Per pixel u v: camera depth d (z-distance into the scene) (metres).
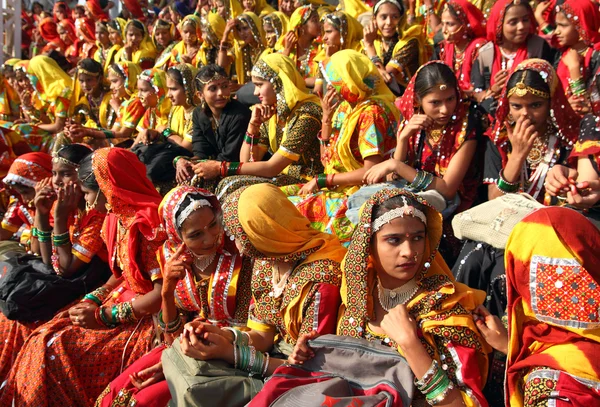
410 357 2.38
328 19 5.90
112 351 3.58
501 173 3.49
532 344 2.33
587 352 2.19
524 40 4.95
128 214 3.69
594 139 3.18
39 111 8.20
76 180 4.10
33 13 13.59
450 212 3.71
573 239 2.19
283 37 6.93
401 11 5.82
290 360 2.59
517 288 2.36
